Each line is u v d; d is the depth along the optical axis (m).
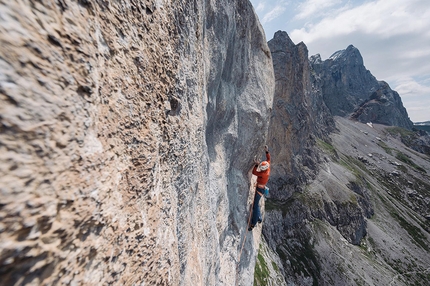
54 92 1.37
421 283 64.81
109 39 2.04
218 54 8.19
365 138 164.88
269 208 64.31
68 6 1.53
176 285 3.41
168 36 3.43
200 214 6.18
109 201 1.95
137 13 2.55
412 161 146.38
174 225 3.57
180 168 4.22
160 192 3.12
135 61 2.50
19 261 1.13
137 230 2.39
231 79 10.42
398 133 184.50
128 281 2.17
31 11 1.25
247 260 14.09
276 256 53.41
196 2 5.39
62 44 1.44
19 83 1.14
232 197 11.62
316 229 64.31
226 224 10.31
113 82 2.11
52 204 1.34
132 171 2.38
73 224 1.52
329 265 56.66
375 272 60.44
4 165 1.07
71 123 1.53
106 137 1.99
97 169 1.81
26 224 1.16
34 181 1.22
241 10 10.22
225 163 10.13
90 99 1.74
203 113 6.50
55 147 1.38
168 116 3.58
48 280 1.33
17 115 1.13
